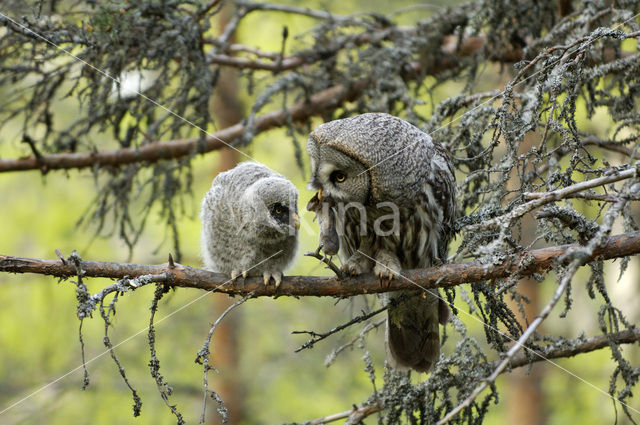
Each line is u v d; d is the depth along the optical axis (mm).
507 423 20156
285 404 19391
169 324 19000
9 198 22109
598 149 11492
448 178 9227
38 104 12188
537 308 19266
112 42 10695
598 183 6176
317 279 8023
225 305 19250
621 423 17750
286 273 8414
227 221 7938
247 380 19172
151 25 11250
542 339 8891
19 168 12672
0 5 10984
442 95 15578
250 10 14062
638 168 6047
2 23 10383
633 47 14711
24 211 21766
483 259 6387
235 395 18844
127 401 18469
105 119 11805
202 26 11648
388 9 17547
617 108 9516
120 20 10742
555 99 7246
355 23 13742
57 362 18141
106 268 7348
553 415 19312
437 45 12703
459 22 12734
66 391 17406
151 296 19234
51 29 10602
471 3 12891
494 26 11438
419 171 8844
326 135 8695
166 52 11180
